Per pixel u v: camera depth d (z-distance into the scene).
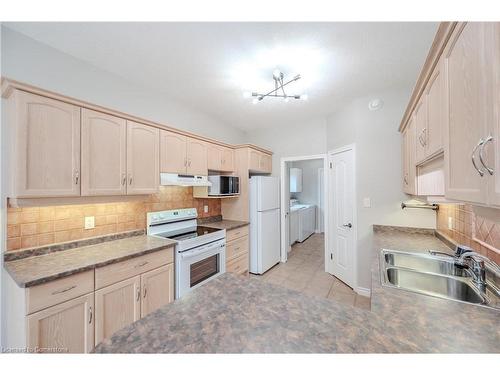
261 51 1.81
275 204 3.74
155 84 2.39
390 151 2.58
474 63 0.75
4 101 1.46
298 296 0.96
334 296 2.71
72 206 1.86
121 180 1.90
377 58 1.91
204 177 2.82
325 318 0.81
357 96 2.71
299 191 6.45
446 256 1.63
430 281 1.34
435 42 1.06
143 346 0.66
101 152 1.76
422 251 1.77
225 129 3.71
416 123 1.67
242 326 0.75
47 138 1.47
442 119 1.07
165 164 2.30
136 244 2.02
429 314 0.86
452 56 0.93
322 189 6.41
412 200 2.47
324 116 3.43
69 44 1.72
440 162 1.30
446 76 0.99
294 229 5.03
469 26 0.78
